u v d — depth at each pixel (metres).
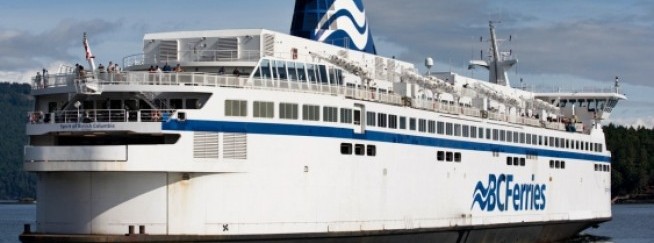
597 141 83.81
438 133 61.25
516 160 70.56
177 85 46.69
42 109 50.75
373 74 59.38
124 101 48.03
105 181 46.62
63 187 47.72
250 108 48.09
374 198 55.16
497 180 68.00
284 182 49.38
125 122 46.06
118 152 45.44
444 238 62.44
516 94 80.75
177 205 46.53
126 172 46.19
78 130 46.78
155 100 47.38
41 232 48.75
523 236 72.69
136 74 47.28
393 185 56.78
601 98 84.75
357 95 54.62
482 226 65.69
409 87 59.72
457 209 63.19
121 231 46.59
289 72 50.94
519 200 70.88
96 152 45.62
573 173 79.12
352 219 53.47
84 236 46.50
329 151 51.72
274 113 49.03
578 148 80.19
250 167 48.00
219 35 52.50
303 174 50.28
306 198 50.47
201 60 52.50
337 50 58.22
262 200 48.53
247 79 48.66
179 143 46.00
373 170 55.03
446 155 62.06
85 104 48.88
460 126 63.69
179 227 46.59
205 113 46.69
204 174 46.97
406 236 58.09
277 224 49.16
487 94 71.19
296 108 49.97
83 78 47.31
